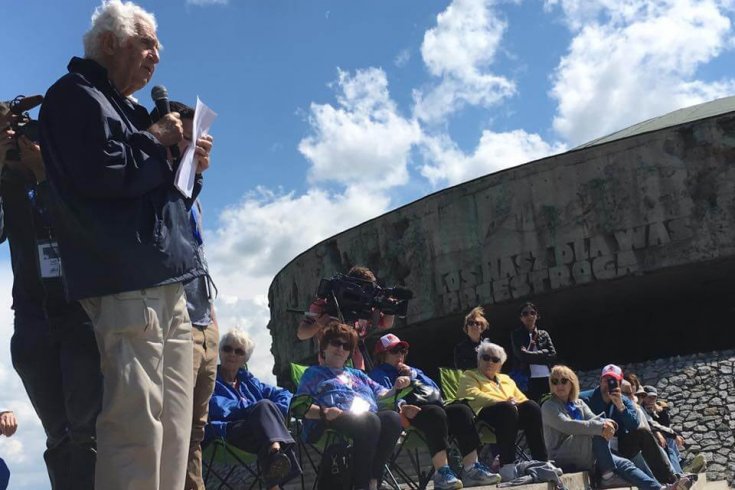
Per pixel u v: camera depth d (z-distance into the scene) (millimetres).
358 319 8852
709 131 23000
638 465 10570
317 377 7535
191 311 5543
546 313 27016
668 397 19109
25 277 5004
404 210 28609
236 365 8016
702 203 22906
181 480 4023
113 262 3801
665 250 23109
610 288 24578
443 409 8203
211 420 7559
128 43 4328
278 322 36031
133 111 4438
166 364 4020
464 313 26625
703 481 14531
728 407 18141
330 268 31344
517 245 25438
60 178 3902
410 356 32969
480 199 26547
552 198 25016
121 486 3713
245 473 11273
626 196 23812
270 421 7277
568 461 9750
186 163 4164
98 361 4555
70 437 4719
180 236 4078
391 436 7293
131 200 3898
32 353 4914
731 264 22938
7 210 4957
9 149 4715
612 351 27891
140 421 3771
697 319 26203
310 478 10477
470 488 7848
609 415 11070
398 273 28812
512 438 9008
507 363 30188
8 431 4719
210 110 4523
